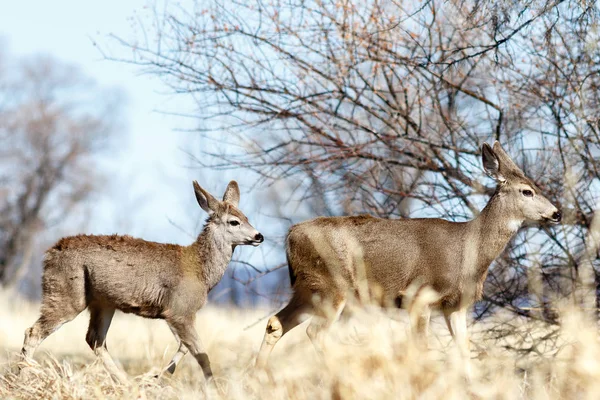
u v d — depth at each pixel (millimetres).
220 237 15406
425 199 17125
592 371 10492
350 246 14758
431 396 10523
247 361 15461
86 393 11641
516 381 12250
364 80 16734
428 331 14891
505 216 14812
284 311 15016
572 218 14594
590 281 14711
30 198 64750
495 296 16172
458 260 14672
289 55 17125
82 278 14500
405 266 14656
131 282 14555
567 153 15695
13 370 13656
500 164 14891
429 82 17219
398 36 16891
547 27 15266
